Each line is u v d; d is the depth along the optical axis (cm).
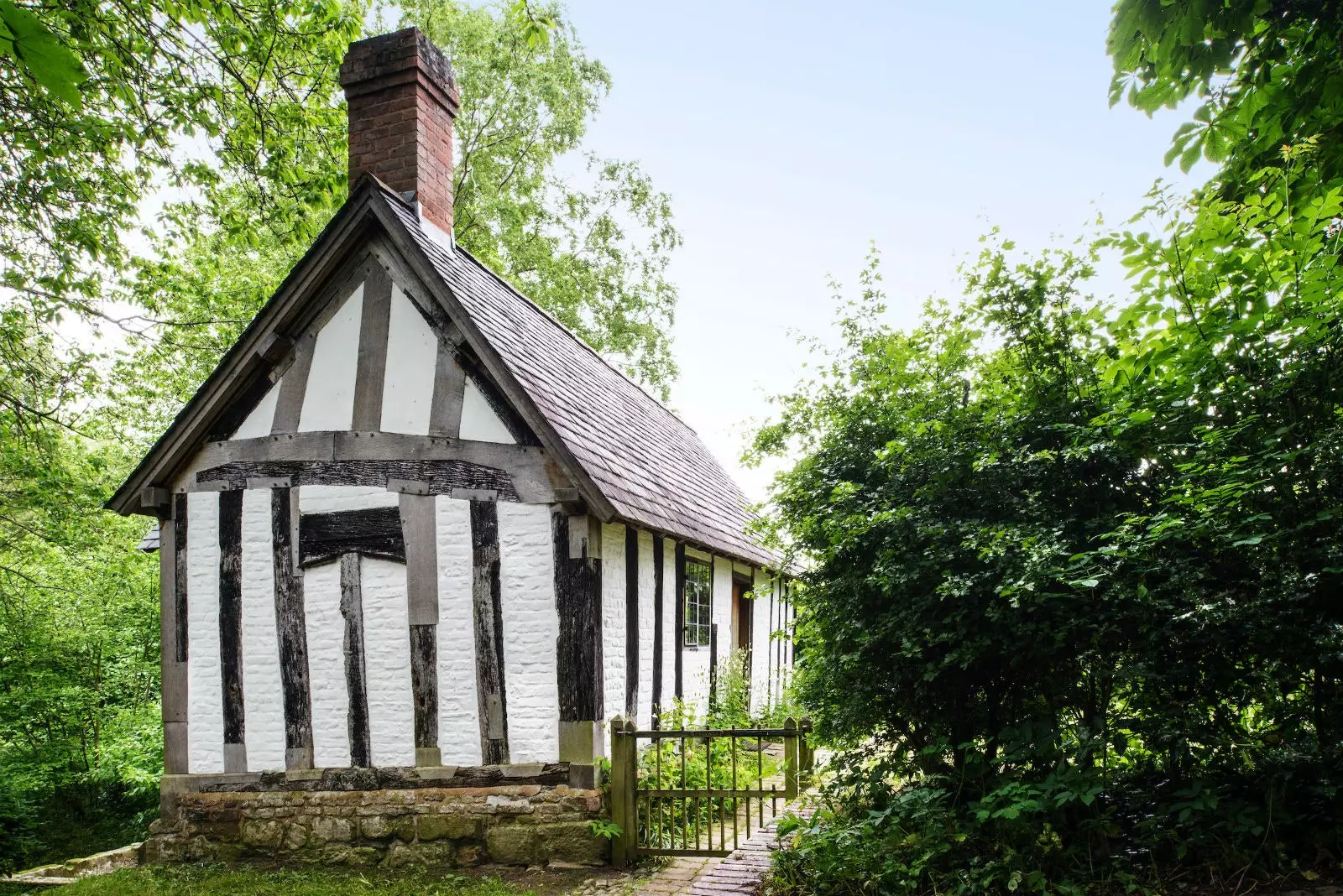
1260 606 396
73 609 1189
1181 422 452
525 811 710
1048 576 442
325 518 788
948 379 579
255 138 894
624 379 1495
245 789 780
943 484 523
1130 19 399
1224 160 488
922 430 543
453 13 1745
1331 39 422
